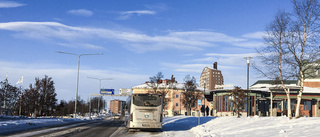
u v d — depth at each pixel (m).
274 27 20.20
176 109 99.25
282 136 14.10
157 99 22.55
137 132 22.20
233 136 16.62
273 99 40.59
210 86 157.00
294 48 19.58
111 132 21.56
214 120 29.30
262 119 22.55
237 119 25.69
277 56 20.36
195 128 23.84
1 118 37.91
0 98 58.31
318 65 19.52
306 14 19.08
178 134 20.11
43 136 16.17
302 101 48.97
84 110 115.88
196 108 97.81
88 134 18.94
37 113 63.53
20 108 60.56
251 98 46.56
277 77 20.64
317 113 43.59
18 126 23.84
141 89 100.62
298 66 19.67
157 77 82.50
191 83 84.50
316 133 13.08
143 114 22.22
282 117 22.17
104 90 74.81
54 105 67.25
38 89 62.97
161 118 22.33
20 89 61.88
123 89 75.81
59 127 25.14
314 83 61.34
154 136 18.69
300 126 16.16
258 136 15.44
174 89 100.19
